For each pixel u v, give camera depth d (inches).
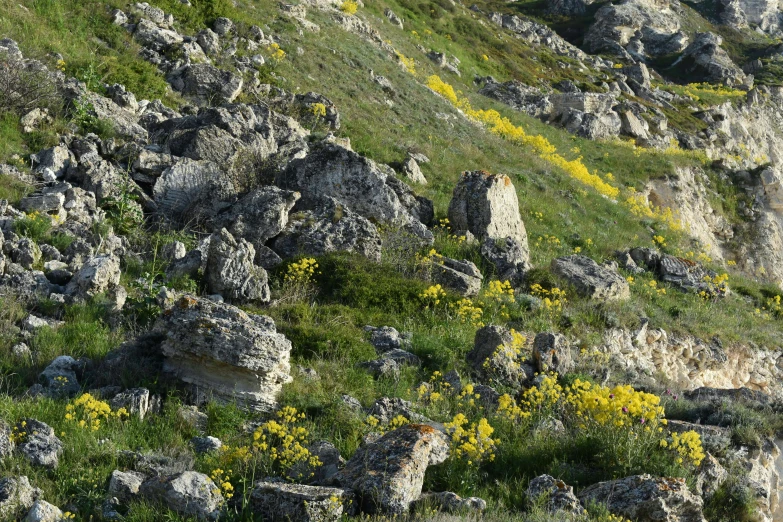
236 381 466.6
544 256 1026.1
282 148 916.6
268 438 427.5
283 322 607.5
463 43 2775.6
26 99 813.9
